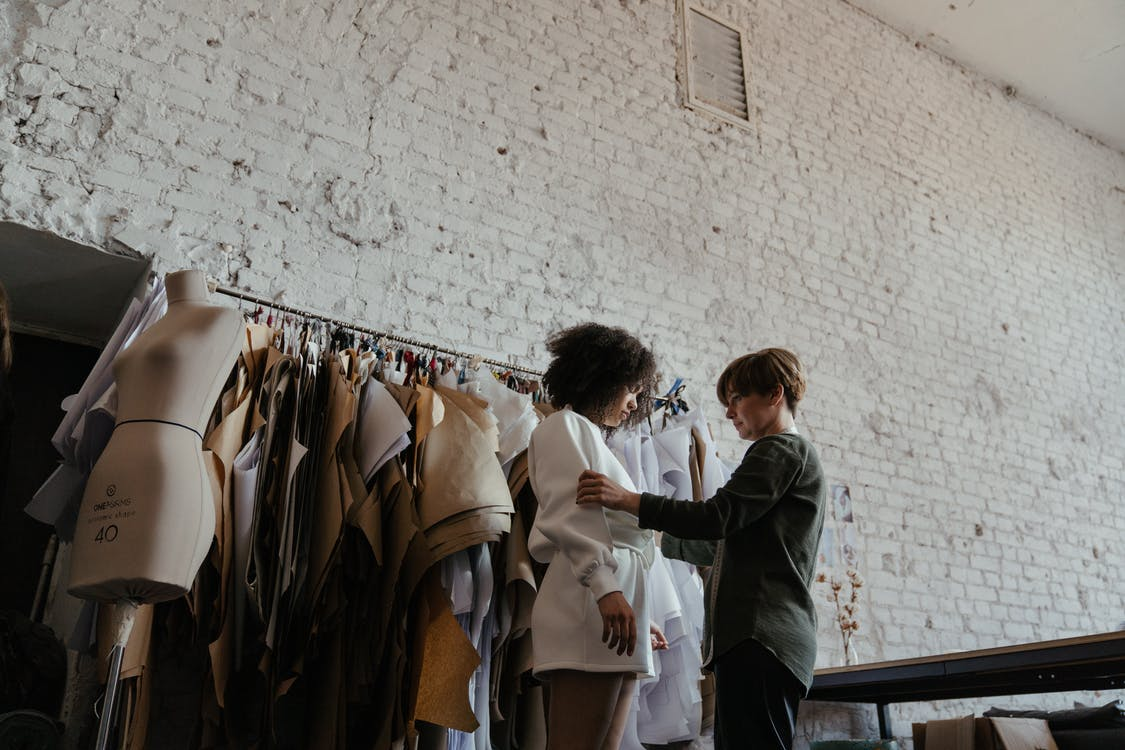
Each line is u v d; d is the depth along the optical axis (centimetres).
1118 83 608
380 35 362
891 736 366
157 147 300
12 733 219
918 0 552
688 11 472
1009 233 567
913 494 450
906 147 539
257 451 243
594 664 155
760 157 467
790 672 157
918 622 423
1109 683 296
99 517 170
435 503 247
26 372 322
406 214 343
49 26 292
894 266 498
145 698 219
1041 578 480
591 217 392
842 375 450
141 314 247
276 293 305
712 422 393
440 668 235
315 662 244
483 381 289
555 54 411
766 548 170
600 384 189
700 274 418
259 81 327
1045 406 531
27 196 273
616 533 169
